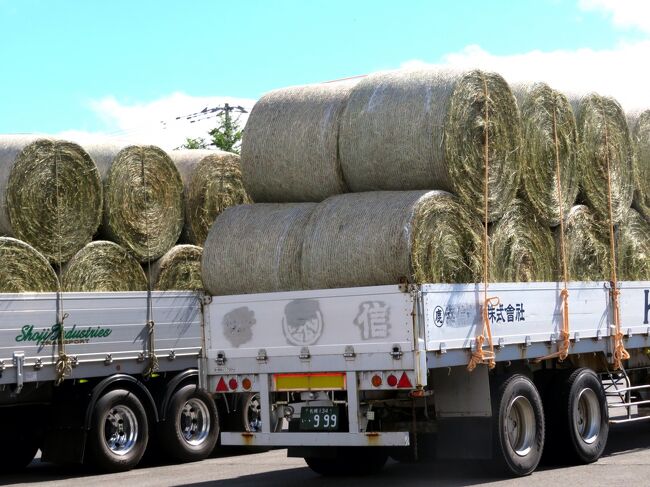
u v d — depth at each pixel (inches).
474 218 415.2
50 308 497.7
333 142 428.5
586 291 473.7
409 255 389.4
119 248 537.0
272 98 455.5
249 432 425.4
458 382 421.4
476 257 414.0
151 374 552.7
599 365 493.7
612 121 502.0
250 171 451.8
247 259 433.4
